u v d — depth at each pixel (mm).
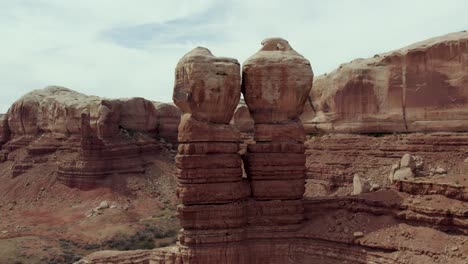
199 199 21047
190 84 21219
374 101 39812
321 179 41000
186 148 21156
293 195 22062
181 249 21203
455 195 19562
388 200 21094
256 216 21969
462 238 18453
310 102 47406
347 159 39906
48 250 38031
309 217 22547
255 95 22469
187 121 21297
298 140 22484
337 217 21922
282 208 21938
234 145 21844
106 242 40250
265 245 21672
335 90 43344
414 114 36656
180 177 21203
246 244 21594
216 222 21047
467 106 33281
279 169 22078
